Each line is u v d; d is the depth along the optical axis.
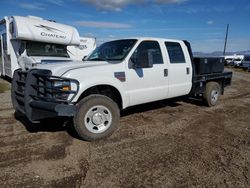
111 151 4.03
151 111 6.67
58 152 3.97
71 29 11.33
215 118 6.11
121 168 3.47
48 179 3.18
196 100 8.16
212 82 7.45
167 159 3.76
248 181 3.19
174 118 6.02
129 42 5.43
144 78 5.35
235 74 23.70
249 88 12.64
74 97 4.26
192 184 3.10
